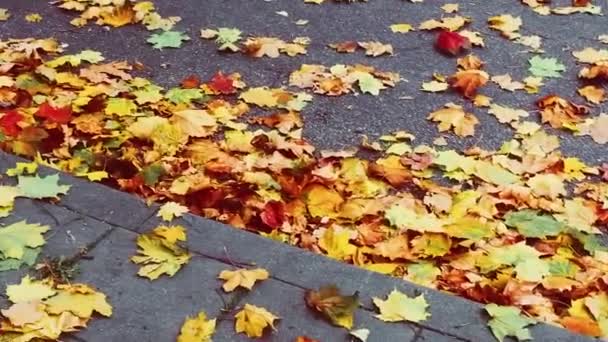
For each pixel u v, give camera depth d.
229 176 2.95
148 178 2.90
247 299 2.35
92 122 3.17
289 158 3.04
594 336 2.40
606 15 3.98
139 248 2.48
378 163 3.04
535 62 3.63
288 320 2.30
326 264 2.45
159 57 3.62
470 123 3.25
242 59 3.62
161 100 3.33
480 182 2.98
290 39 3.77
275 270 2.43
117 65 3.53
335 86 3.43
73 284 2.36
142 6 3.97
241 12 3.96
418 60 3.64
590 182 3.00
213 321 2.28
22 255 2.44
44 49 3.62
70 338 2.24
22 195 2.64
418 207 2.84
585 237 2.74
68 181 2.71
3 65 3.47
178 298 2.35
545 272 2.60
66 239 2.50
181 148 3.07
